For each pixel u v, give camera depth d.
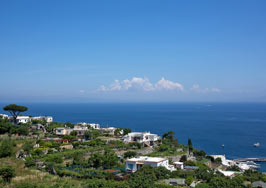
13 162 70.50
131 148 101.31
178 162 85.56
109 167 72.31
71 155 80.44
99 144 102.75
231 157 132.00
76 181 55.62
